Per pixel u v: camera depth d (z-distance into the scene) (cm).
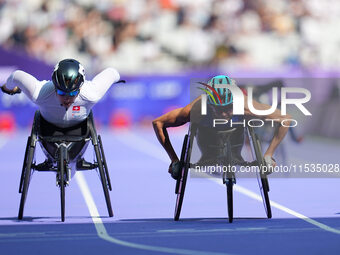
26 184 1662
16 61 5975
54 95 1638
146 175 3072
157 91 6612
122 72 6631
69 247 1277
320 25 7025
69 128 1727
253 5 7119
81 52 6994
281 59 6888
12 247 1284
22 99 6406
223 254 1175
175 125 1692
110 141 5372
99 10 7094
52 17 7012
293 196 2253
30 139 1700
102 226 1588
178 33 7125
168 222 1659
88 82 1694
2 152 4503
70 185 2656
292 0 7100
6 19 6944
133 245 1293
